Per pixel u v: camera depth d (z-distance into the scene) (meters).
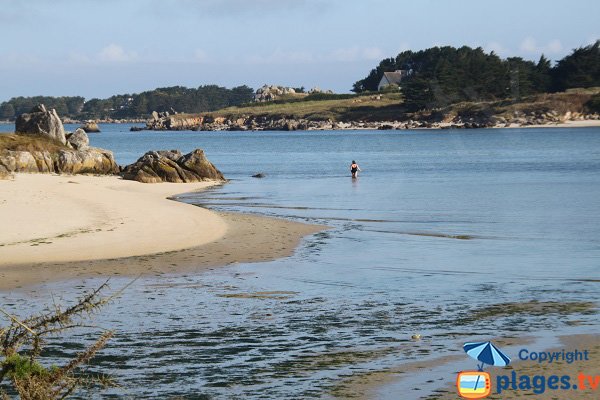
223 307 25.00
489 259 34.84
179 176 83.88
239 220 47.91
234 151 174.62
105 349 19.98
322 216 52.75
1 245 36.28
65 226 41.78
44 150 87.62
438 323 22.62
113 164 88.56
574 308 24.47
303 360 18.97
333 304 25.44
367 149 175.25
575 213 54.59
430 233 43.94
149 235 40.12
